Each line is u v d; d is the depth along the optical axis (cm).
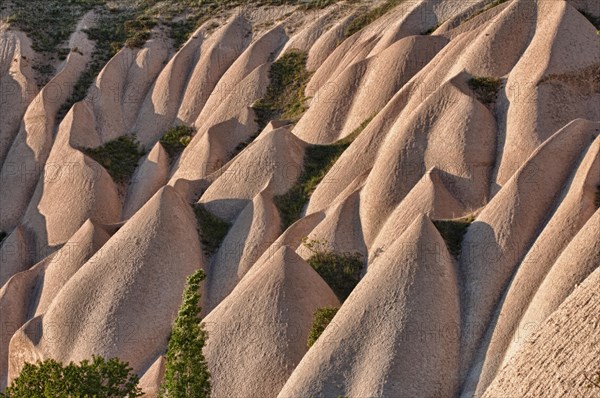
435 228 4578
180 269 5256
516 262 4447
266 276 4700
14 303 5756
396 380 4044
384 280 4369
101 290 5212
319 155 5991
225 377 4456
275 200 5688
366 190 5362
